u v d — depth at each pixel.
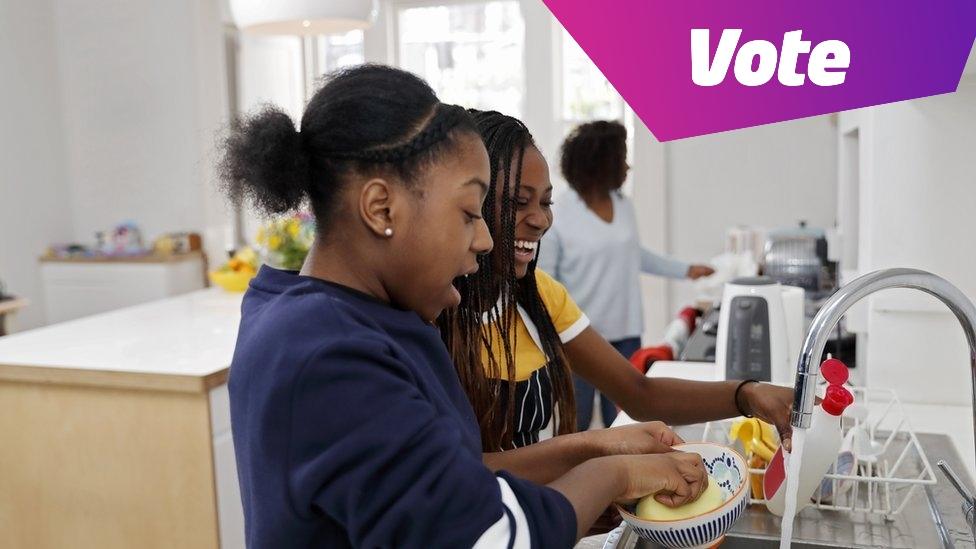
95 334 2.53
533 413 1.25
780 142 3.98
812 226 4.01
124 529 2.18
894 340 1.75
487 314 1.18
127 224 4.82
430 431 0.72
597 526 1.21
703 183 4.12
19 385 2.22
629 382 1.34
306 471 0.71
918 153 1.69
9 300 3.49
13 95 4.63
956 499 1.19
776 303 1.63
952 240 1.69
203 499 2.11
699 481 0.93
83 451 2.18
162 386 2.05
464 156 0.77
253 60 4.80
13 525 2.28
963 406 1.72
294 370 0.71
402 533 0.70
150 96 4.79
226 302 3.09
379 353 0.73
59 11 4.86
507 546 0.71
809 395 0.93
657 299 4.23
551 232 2.96
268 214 0.83
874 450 1.30
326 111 0.78
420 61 4.50
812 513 1.16
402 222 0.77
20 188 4.67
